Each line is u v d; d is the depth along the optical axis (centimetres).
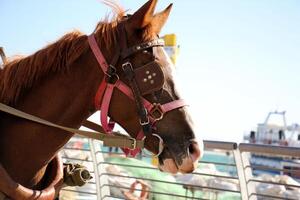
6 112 240
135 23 236
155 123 228
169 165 226
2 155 235
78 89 242
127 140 230
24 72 244
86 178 266
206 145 388
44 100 244
